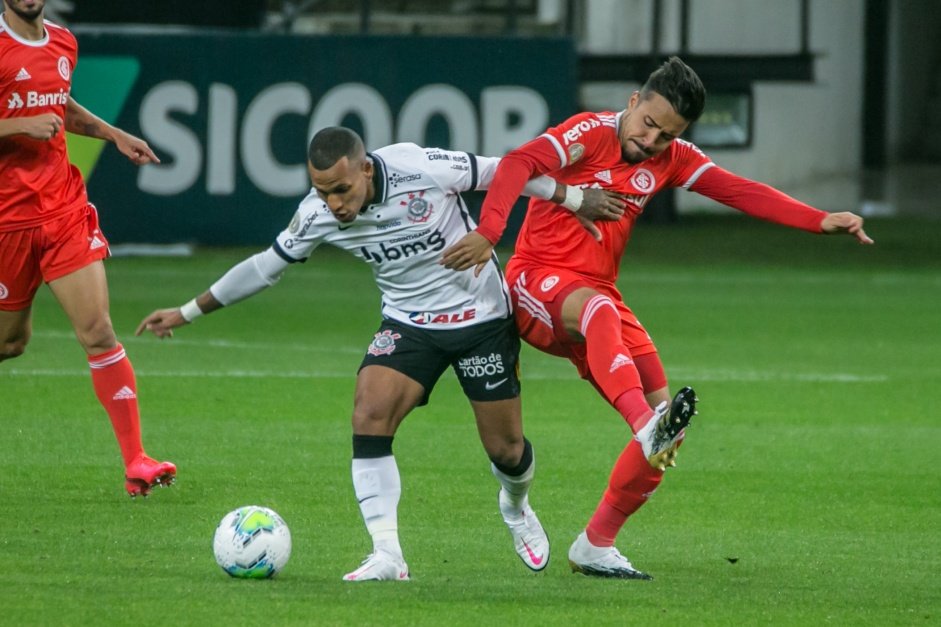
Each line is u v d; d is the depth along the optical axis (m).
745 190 20.08
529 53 61.44
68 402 31.98
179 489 24.22
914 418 33.06
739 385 37.06
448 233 18.56
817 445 29.70
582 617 16.75
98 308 22.95
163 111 59.91
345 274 59.88
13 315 23.67
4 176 22.59
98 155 59.62
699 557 20.69
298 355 40.25
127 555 19.50
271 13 78.88
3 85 22.38
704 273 61.16
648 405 18.62
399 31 79.00
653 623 16.56
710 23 84.81
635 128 19.36
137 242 60.47
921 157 107.56
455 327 18.66
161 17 64.19
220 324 46.06
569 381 37.72
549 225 20.16
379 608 16.78
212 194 60.81
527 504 19.69
